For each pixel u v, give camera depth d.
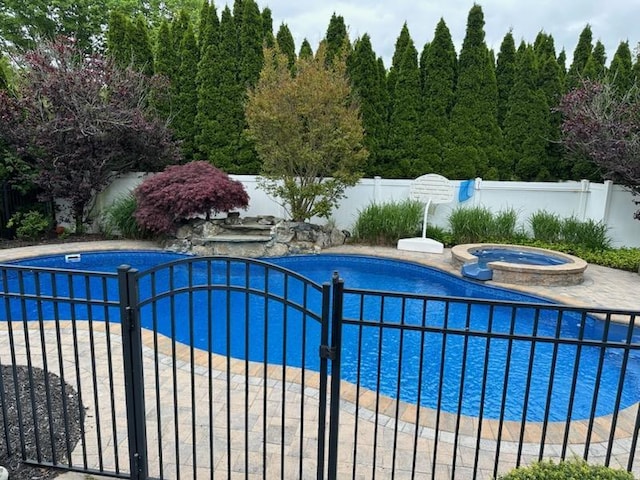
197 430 2.82
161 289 6.92
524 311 6.03
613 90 8.88
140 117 9.42
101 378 3.43
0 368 2.43
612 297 6.09
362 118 10.41
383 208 9.77
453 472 2.19
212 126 11.33
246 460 2.25
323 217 10.18
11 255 7.86
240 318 5.78
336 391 2.10
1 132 8.88
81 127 8.69
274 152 9.16
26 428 2.72
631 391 4.05
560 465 1.74
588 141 8.29
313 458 2.54
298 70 9.31
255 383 3.46
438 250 8.91
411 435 2.81
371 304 6.42
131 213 9.65
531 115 11.09
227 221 9.67
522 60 11.02
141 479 2.26
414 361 4.63
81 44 17.09
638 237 9.16
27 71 9.08
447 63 11.09
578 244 8.85
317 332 5.41
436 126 11.26
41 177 9.15
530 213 9.96
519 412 3.66
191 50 11.47
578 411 3.69
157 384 2.26
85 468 2.32
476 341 5.12
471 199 10.08
